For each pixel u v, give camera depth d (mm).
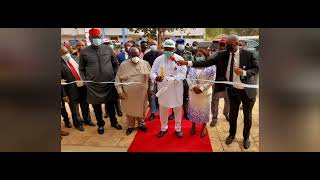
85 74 4160
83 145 3848
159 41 7875
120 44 7707
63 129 4605
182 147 3727
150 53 4887
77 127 4547
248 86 3357
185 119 5117
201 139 4031
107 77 4160
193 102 3984
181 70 3996
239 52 3412
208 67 3887
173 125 4750
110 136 4242
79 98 4625
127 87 4113
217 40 5723
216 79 3713
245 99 3490
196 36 18562
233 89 3559
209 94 3904
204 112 3941
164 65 4012
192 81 3947
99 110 4285
